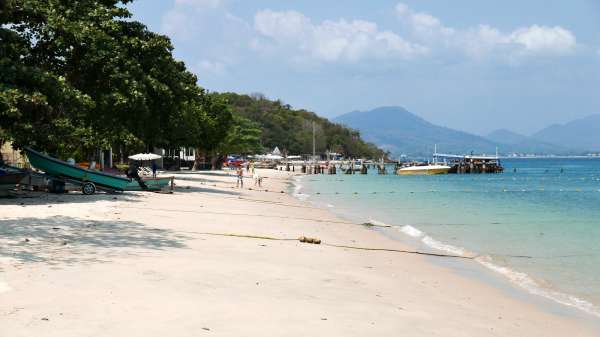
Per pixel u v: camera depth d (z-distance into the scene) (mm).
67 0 31281
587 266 16625
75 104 26734
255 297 9797
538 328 10000
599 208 38750
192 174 76375
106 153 67562
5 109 22922
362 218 30094
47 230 16109
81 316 7898
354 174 126750
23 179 28422
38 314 7887
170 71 36844
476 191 61312
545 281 14492
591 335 9852
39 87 24938
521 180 96750
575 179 101750
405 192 58156
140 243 14969
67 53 29531
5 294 8859
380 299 10773
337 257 15742
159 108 36094
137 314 8164
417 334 8539
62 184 29531
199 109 85312
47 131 25781
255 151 167750
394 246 19750
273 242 17531
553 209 37719
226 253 14508
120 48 32156
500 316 10617
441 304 11078
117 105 31266
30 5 27375
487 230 25391
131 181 35375
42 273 10469
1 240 13914
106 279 10266
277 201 39219
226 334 7559
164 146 78562
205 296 9523
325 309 9414
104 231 16750
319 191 58844
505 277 14969
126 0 36188
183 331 7527
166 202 29062
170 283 10297
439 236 23203
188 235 17406
